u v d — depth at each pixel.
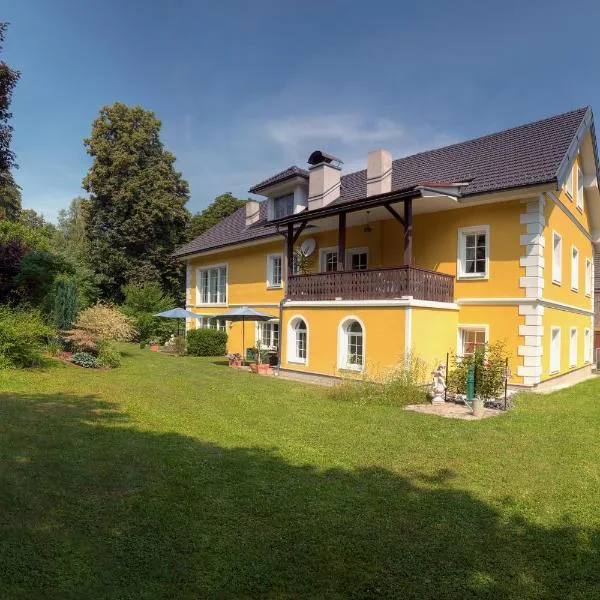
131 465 5.91
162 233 36.78
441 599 3.53
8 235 20.52
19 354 12.55
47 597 3.35
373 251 16.88
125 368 15.23
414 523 4.70
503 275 13.57
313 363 15.08
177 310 23.48
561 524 4.80
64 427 7.35
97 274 33.97
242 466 6.11
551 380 14.70
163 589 3.51
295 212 19.67
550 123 14.89
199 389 11.85
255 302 22.27
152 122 36.06
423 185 12.37
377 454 6.88
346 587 3.62
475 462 6.64
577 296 18.05
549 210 14.08
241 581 3.64
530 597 3.59
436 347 13.41
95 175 35.00
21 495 4.90
